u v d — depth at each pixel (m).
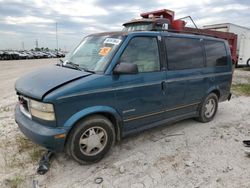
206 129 4.59
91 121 3.09
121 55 3.29
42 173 3.01
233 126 4.79
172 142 3.96
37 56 47.41
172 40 3.98
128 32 3.53
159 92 3.75
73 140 3.00
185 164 3.24
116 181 2.86
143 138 4.11
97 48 3.57
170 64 3.90
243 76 13.31
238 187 2.76
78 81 2.95
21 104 3.35
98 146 3.25
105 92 3.10
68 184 2.81
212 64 4.79
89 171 3.09
